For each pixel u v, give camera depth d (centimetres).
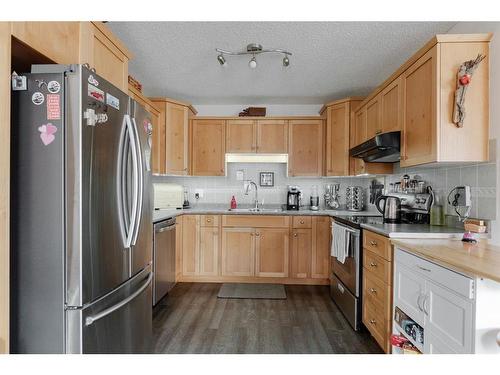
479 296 114
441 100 171
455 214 202
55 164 115
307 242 341
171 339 212
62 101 115
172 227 303
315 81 316
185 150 364
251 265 345
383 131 246
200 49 244
